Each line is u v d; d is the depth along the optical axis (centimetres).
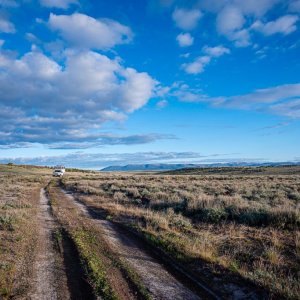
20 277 892
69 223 1656
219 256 1083
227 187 3409
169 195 2714
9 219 1572
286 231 1340
